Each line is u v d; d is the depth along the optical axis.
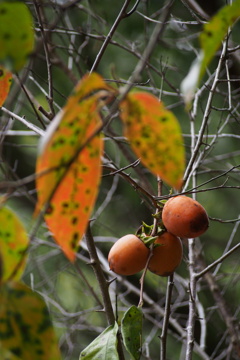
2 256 1.38
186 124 2.92
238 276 2.78
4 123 1.70
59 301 2.97
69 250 1.42
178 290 2.88
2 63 1.37
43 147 1.32
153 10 2.84
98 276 1.76
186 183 1.93
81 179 1.40
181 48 2.77
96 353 1.67
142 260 1.72
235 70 2.62
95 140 1.39
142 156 1.41
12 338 1.37
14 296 1.37
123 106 1.38
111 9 2.85
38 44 1.38
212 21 1.34
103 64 2.92
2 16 1.36
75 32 2.36
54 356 1.37
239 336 2.64
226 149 3.04
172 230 1.71
